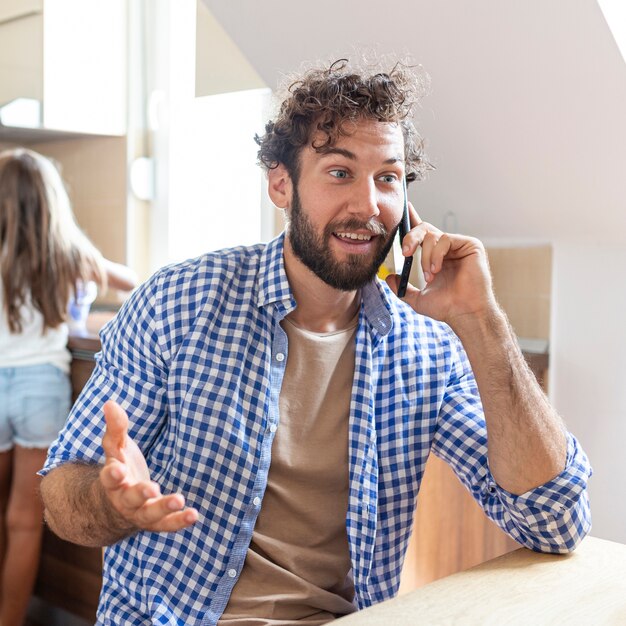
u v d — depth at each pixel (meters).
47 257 2.16
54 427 2.24
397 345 1.29
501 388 1.18
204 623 1.16
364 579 1.23
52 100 2.96
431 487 2.02
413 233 1.25
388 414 1.27
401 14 1.81
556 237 2.26
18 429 2.22
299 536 1.23
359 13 1.86
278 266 1.23
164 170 3.16
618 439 2.22
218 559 1.19
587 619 0.93
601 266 2.21
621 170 1.92
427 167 1.40
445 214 2.39
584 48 1.67
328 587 1.25
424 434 1.28
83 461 1.16
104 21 3.08
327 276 1.18
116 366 1.24
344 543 1.26
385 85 1.16
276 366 1.22
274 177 1.27
